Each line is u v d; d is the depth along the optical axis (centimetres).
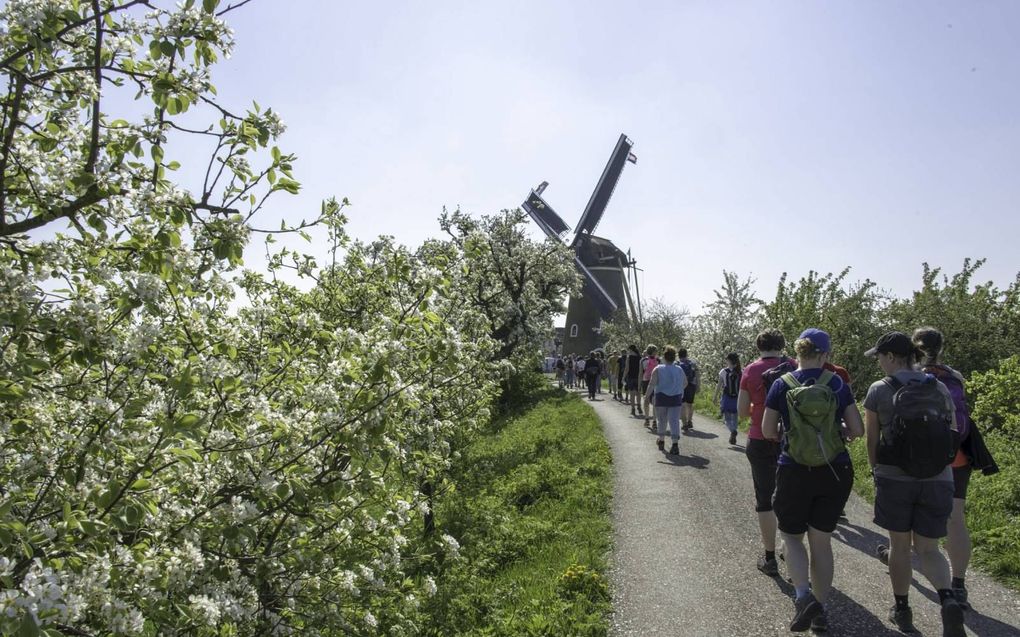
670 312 4678
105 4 296
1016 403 1134
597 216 5422
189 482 350
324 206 426
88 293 294
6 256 290
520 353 2914
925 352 587
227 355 364
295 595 403
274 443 383
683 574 662
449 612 608
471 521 876
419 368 441
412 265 512
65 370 332
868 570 648
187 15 284
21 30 262
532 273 2922
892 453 501
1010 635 501
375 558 458
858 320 1836
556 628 556
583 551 723
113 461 325
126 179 296
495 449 1527
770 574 650
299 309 673
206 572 355
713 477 1074
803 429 511
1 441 295
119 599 277
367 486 424
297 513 404
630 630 552
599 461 1212
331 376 408
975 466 556
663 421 1325
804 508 520
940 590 482
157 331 295
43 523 290
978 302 1912
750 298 2750
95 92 281
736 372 1404
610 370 2873
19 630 219
